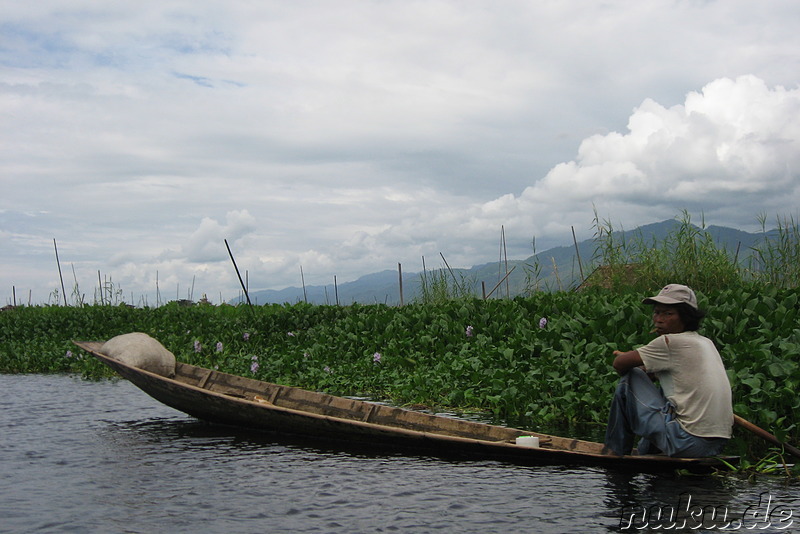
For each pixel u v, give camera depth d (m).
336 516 4.62
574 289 12.64
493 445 5.96
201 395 7.46
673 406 5.55
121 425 7.92
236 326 15.07
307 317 14.77
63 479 5.59
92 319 17.59
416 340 11.61
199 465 6.02
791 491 5.06
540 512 4.66
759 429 5.59
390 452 6.47
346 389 10.26
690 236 11.53
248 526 4.44
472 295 14.98
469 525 4.42
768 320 8.25
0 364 14.23
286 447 6.72
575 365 8.34
